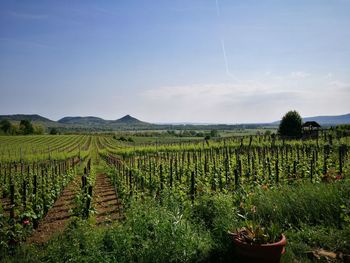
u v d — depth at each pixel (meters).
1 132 119.00
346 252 5.89
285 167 16.12
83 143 93.25
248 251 5.32
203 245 6.23
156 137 124.75
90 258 5.80
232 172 15.71
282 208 7.81
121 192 14.55
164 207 7.53
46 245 7.18
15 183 17.48
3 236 7.63
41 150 60.00
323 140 30.91
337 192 7.87
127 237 6.21
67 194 17.12
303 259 5.76
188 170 17.80
